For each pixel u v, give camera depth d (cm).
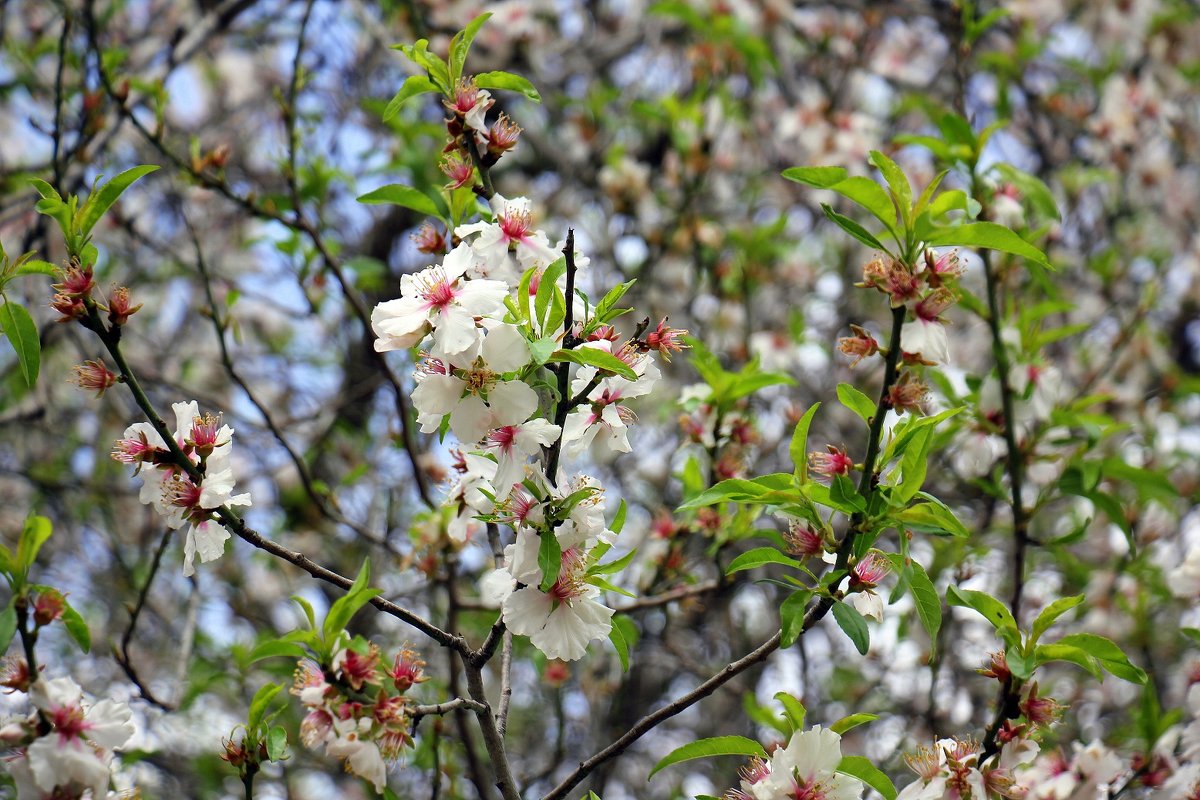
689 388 418
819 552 278
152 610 652
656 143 775
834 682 649
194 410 274
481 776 398
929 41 880
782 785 274
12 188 569
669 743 677
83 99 506
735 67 659
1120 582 562
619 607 413
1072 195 686
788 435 641
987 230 264
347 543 662
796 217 787
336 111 699
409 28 686
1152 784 342
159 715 559
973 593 278
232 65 789
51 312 517
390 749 257
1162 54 774
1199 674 369
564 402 256
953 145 421
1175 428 680
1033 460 438
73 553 673
